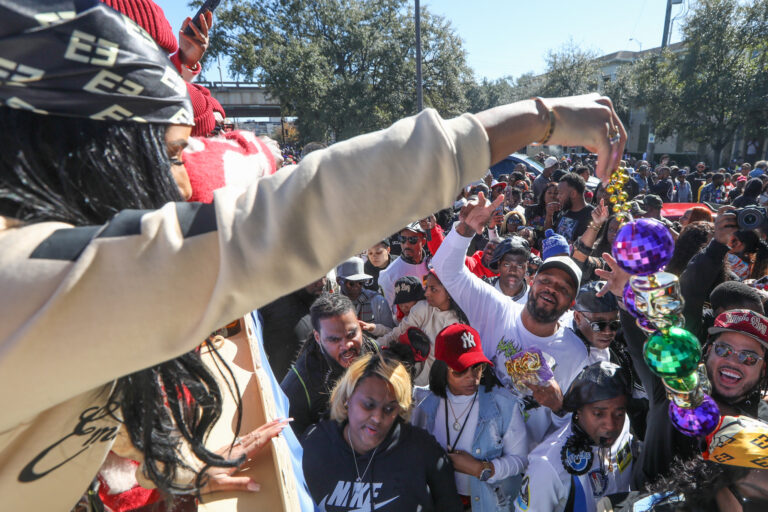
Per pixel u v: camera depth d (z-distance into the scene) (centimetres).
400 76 3219
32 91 46
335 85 3095
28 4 45
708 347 192
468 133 51
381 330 366
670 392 86
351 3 3194
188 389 68
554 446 211
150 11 58
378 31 3231
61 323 43
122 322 44
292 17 3169
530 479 208
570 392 202
